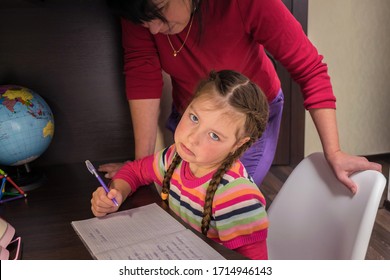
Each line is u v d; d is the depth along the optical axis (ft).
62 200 4.09
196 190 3.74
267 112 3.75
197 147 3.48
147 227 3.49
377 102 9.98
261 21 4.23
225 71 3.62
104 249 3.20
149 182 4.29
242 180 3.58
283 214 4.23
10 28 4.61
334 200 3.89
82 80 4.97
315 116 4.40
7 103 4.09
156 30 3.89
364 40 9.44
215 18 4.24
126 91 4.82
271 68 4.92
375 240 7.45
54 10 4.69
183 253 3.12
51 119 4.45
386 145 10.36
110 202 3.67
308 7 8.93
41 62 4.80
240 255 3.10
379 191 3.57
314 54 4.45
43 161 5.05
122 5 3.56
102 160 5.20
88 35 4.86
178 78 4.79
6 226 3.35
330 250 3.86
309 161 4.23
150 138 4.95
